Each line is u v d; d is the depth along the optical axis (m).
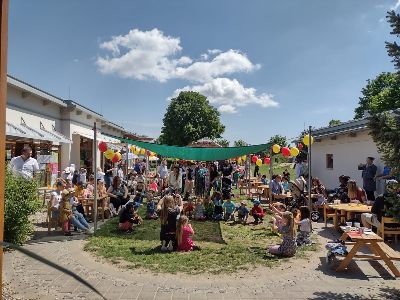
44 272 6.25
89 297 5.17
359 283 5.85
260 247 8.34
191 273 6.38
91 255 7.53
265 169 39.44
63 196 9.56
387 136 4.93
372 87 48.19
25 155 9.72
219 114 60.38
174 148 13.07
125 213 10.25
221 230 10.54
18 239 7.70
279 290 5.53
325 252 7.86
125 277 6.14
